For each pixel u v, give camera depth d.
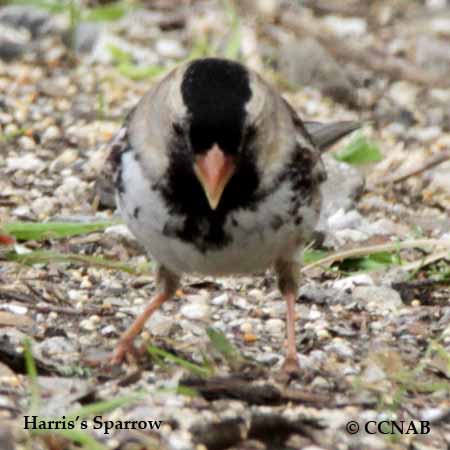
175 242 9.60
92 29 18.59
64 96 16.83
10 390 9.38
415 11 21.22
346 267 12.60
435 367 10.38
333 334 11.03
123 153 9.70
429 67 19.05
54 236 12.56
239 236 9.52
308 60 18.02
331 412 9.38
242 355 10.48
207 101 9.18
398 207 14.38
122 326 10.94
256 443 9.02
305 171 9.67
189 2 20.42
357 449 8.97
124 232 12.68
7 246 12.27
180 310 11.43
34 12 18.83
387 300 11.75
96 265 12.20
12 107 16.36
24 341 9.80
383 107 17.69
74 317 11.04
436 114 17.52
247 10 19.97
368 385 9.80
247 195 9.40
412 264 12.48
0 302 11.20
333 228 13.44
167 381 9.74
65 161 14.80
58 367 9.91
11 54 18.03
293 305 10.31
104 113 16.36
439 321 11.37
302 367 10.24
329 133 12.62
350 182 14.08
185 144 9.23
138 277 12.09
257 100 9.27
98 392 9.43
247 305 11.61
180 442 8.83
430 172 15.44
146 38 19.08
